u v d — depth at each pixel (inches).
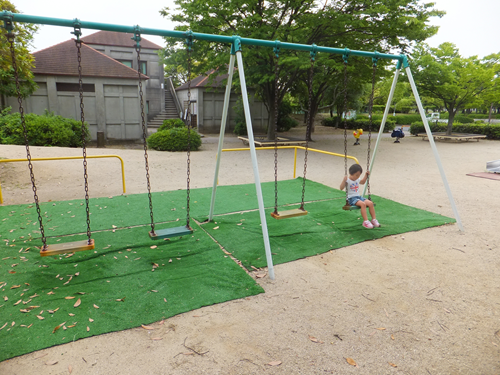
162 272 152.4
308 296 136.9
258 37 505.7
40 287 137.5
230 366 98.7
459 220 213.6
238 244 184.7
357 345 108.9
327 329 116.4
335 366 99.7
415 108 2021.4
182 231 166.7
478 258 174.7
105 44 996.6
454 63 786.2
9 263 156.6
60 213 228.8
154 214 231.3
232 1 492.4
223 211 243.6
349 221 225.1
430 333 115.6
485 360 103.5
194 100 995.3
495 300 136.4
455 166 462.3
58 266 155.4
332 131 1096.2
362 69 615.8
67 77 705.6
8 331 110.5
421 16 545.6
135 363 99.2
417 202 278.2
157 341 108.6
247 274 152.1
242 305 129.3
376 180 364.2
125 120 760.3
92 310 123.1
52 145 572.7
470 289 144.5
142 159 468.1
